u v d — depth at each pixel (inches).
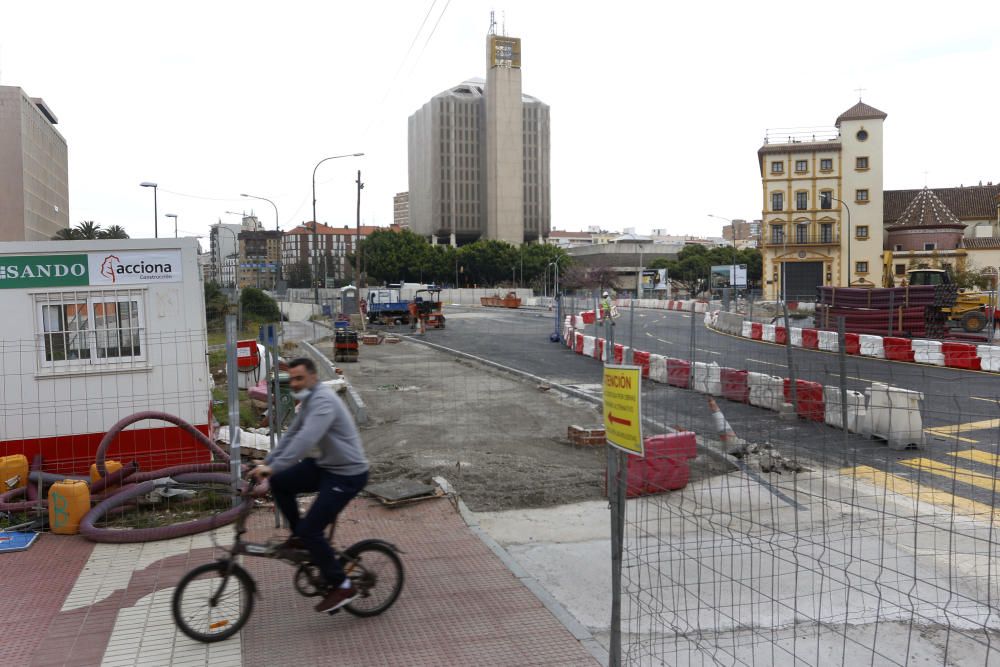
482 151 6392.7
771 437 401.1
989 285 1831.9
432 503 315.9
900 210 2851.9
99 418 349.1
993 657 185.6
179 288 357.4
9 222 3307.1
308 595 202.2
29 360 340.5
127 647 192.9
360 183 1927.9
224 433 413.4
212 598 194.5
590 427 491.5
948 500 306.2
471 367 902.4
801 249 2723.9
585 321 1664.6
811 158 2704.2
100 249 348.2
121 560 254.8
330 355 1051.9
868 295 1145.4
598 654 186.4
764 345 1136.2
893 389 389.4
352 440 196.4
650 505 308.2
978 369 772.6
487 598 220.7
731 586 204.1
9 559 257.0
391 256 4259.4
